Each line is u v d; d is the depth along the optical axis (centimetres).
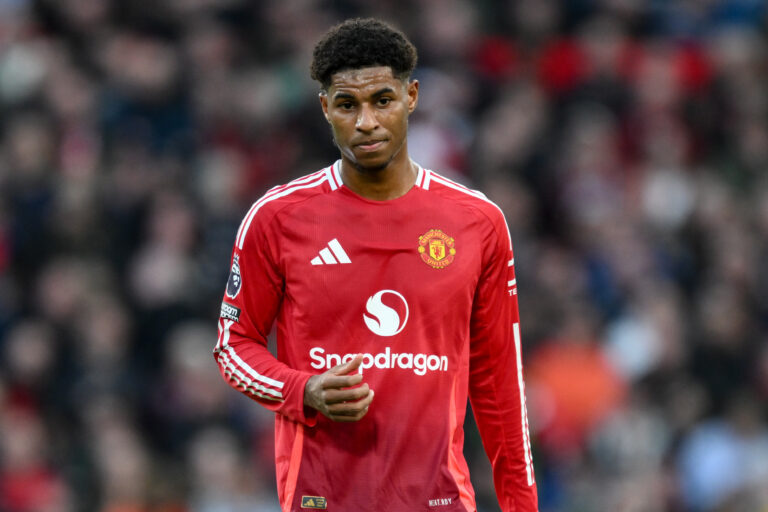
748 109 4506
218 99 4172
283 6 4462
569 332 3525
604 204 4006
